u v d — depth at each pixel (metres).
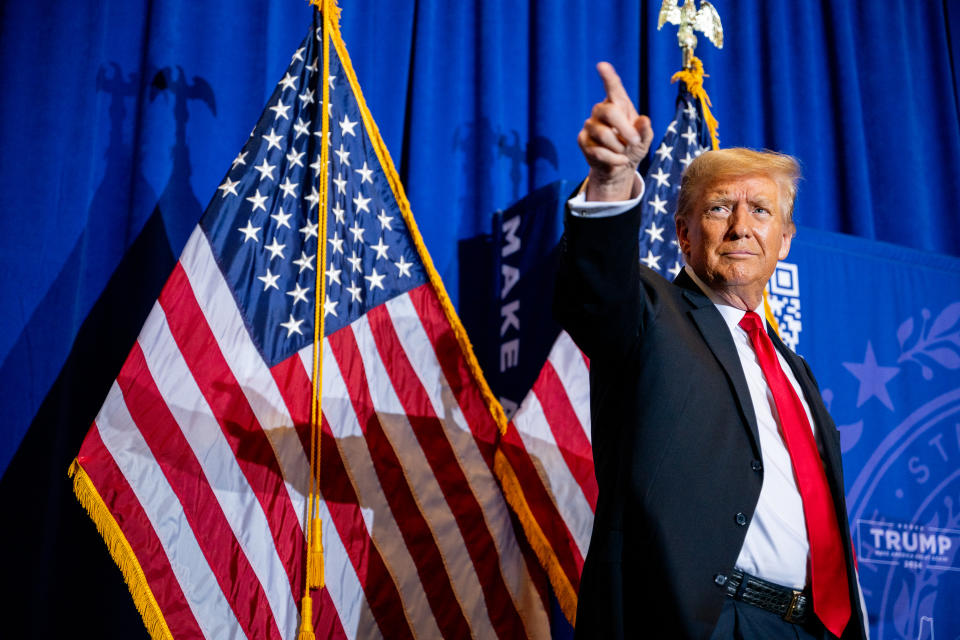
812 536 1.27
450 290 2.79
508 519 2.24
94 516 1.89
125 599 2.29
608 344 1.25
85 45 2.56
